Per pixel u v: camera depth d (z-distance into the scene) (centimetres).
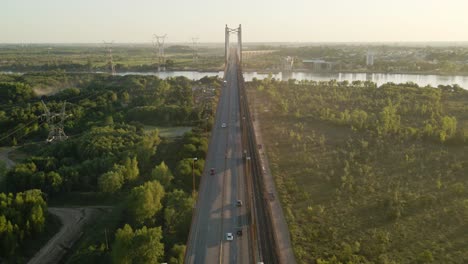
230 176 11706
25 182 12319
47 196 11956
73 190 12438
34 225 9956
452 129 15450
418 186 11350
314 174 12488
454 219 9469
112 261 8031
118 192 12094
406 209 10062
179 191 10262
